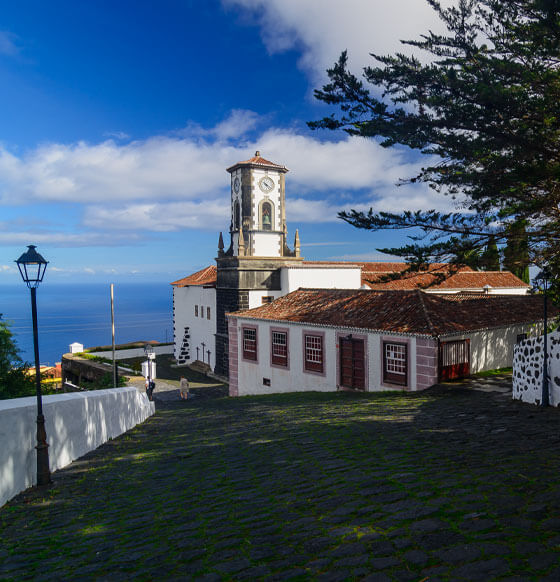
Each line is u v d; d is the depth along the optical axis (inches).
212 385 1403.8
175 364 1806.1
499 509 194.2
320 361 892.6
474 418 430.9
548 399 459.8
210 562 177.6
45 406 371.2
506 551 154.2
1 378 1017.5
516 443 321.1
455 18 429.7
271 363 1007.0
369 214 489.1
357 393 772.6
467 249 489.1
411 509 205.5
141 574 175.8
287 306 1055.6
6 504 308.0
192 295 1785.2
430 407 523.2
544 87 414.6
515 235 494.6
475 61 448.5
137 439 522.0
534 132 433.1
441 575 141.9
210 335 1636.3
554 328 609.0
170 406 1028.5
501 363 798.5
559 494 207.9
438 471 264.5
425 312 761.0
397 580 141.9
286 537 192.7
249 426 530.6
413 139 451.2
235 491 281.1
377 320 804.6
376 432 405.1
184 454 412.8
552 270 534.9
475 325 758.5
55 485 343.9
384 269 1761.8
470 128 435.2
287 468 318.7
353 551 168.1
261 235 1563.7
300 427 477.1
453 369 713.6
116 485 332.2
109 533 234.7
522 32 429.1
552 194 479.8
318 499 240.1
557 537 161.9
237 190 1579.7
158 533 224.4
